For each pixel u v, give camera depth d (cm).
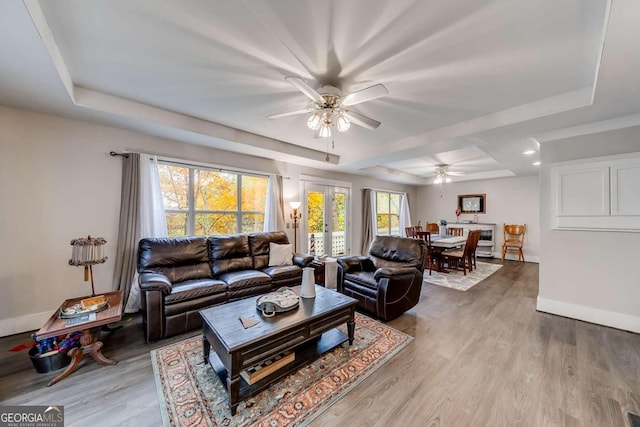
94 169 290
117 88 238
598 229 281
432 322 282
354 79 214
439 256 526
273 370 178
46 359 185
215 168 388
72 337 206
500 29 155
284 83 225
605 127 270
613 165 270
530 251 645
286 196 484
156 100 263
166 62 195
